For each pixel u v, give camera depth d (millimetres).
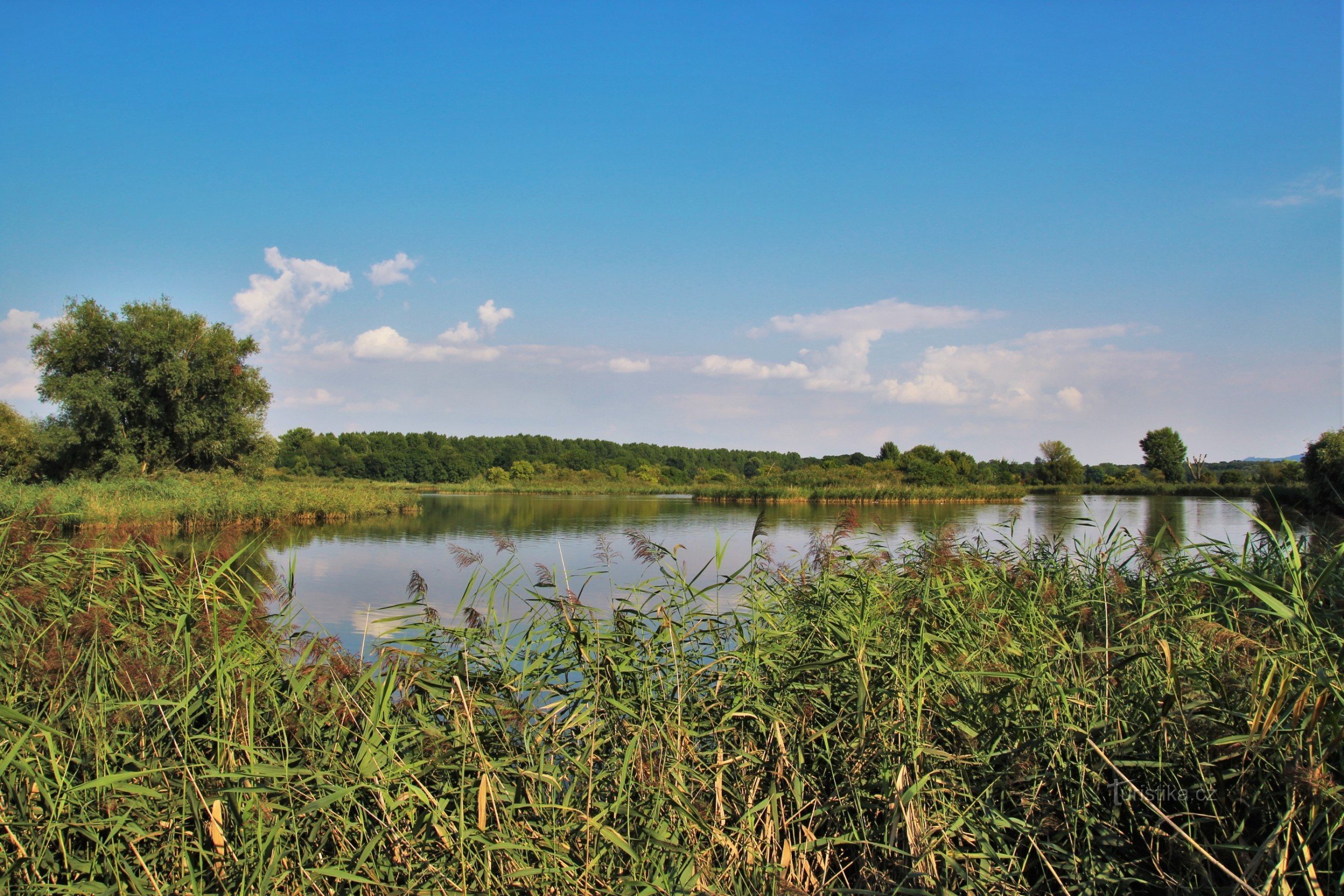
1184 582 5324
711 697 4559
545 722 4020
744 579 5793
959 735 4141
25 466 35969
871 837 3842
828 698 4367
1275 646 4348
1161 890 3502
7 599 5410
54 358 35750
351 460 92125
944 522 7699
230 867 3299
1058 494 56062
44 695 4297
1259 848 3123
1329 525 6055
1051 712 4078
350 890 3316
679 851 3344
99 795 3518
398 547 20703
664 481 86625
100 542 6191
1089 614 5082
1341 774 3350
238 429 38938
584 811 3545
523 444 112562
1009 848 3791
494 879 3324
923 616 4711
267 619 4820
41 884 3137
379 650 4586
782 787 4074
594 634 4406
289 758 3662
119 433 35938
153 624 4875
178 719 3803
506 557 17078
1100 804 3746
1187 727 3762
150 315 37625
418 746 3926
